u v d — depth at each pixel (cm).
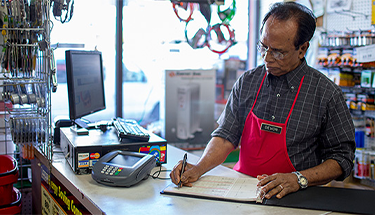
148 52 399
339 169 162
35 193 242
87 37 358
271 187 147
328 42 391
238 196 146
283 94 178
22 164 264
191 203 142
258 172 180
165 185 163
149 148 191
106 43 373
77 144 179
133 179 158
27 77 198
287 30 155
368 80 365
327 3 408
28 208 271
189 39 412
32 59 197
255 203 142
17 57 195
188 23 407
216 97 443
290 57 161
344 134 166
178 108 394
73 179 169
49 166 194
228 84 446
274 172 177
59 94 353
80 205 161
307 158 175
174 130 395
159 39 400
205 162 172
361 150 374
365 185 379
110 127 229
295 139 173
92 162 178
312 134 174
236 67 448
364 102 376
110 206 138
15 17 192
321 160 182
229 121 191
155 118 433
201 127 407
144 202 143
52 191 199
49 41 184
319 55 401
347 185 376
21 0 190
